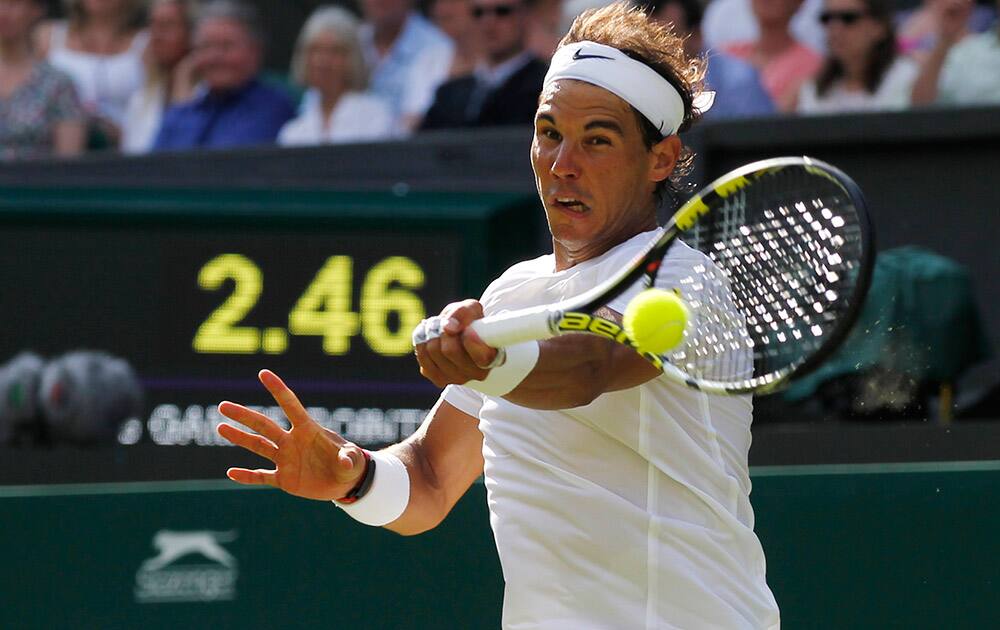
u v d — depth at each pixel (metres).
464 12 26.50
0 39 27.77
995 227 17.38
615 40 8.80
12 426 17.77
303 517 16.19
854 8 22.94
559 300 8.90
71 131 27.72
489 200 18.11
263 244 17.89
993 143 17.41
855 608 15.78
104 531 16.16
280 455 9.03
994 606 15.75
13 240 17.91
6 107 27.64
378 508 9.40
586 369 7.99
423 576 16.11
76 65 27.89
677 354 8.24
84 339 17.89
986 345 17.09
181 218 17.92
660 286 8.14
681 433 8.45
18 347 17.86
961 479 15.84
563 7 25.19
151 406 17.80
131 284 17.92
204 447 17.52
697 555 8.48
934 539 15.80
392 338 17.77
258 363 17.81
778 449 16.69
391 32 27.12
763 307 8.56
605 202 8.78
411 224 17.78
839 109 23.39
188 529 16.19
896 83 23.12
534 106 23.80
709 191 7.96
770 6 23.91
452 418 9.80
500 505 8.88
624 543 8.44
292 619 16.11
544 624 8.60
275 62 27.98
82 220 17.92
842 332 7.37
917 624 15.77
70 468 17.25
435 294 17.77
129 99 27.98
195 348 17.86
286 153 19.00
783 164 7.78
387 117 26.97
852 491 15.85
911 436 16.58
